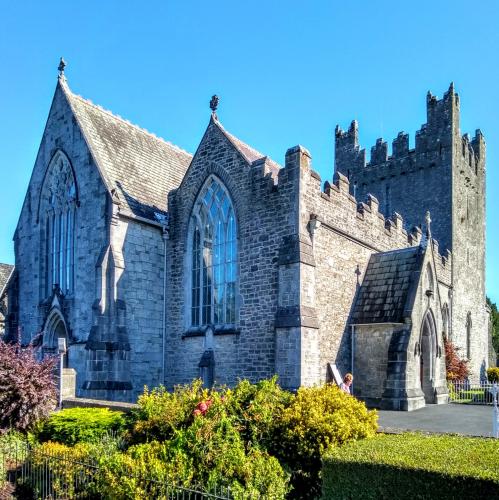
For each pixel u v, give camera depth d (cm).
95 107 2966
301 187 2175
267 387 1273
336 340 2341
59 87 2905
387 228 2970
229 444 1062
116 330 2345
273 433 1156
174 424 1227
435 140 4244
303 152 2205
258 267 2244
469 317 4359
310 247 2166
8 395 1619
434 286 2578
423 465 792
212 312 2448
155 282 2609
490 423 1798
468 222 4453
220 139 2506
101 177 2562
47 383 1694
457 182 4238
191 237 2612
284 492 981
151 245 2616
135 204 2628
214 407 1171
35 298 2917
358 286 2562
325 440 1069
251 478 964
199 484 962
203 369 2325
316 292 2214
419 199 4275
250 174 2345
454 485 747
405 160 4384
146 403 1345
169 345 2591
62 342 2031
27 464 1349
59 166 2870
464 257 4303
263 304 2202
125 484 999
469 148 4581
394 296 2416
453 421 1844
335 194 2433
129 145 2977
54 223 2905
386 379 2255
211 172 2517
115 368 2305
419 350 2323
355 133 4747
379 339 2375
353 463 854
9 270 3894
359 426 1104
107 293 2378
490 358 4931
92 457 1212
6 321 2959
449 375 3322
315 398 1190
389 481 810
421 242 2570
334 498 871
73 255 2719
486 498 718
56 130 2880
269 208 2245
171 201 2705
